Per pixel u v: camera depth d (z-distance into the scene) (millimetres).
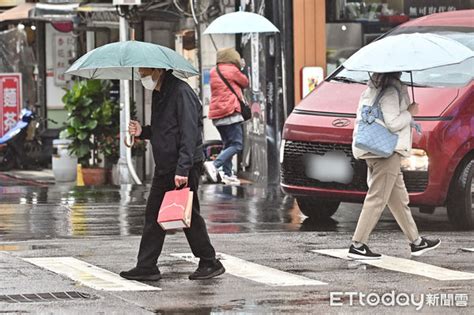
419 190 25719
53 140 47875
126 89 41188
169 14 44469
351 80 28188
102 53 19906
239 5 41125
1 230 26859
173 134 19906
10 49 52750
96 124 42625
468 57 22141
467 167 25859
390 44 21984
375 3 37875
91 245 24312
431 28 28641
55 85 52594
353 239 22359
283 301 18156
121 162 41406
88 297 18578
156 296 18672
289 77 37688
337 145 26594
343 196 26641
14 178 46281
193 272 20969
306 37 37469
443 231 26266
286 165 27406
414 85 26797
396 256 22672
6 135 51094
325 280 20062
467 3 38156
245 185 37812
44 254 23094
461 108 25906
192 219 20250
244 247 23875
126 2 40438
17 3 54938
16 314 17172
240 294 18781
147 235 20219
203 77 42562
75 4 46719
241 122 37688
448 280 19969
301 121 27219
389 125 21766
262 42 38719
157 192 20188
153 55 19734
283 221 28359
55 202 32906
